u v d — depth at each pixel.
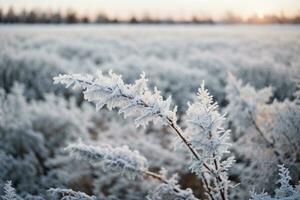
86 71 10.57
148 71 9.86
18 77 9.64
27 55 11.52
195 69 10.35
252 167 3.10
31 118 5.48
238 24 60.09
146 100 1.75
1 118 5.05
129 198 3.37
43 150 4.68
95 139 5.57
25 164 3.99
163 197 2.16
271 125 3.04
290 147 2.87
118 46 17.95
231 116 3.19
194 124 1.74
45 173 4.33
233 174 3.64
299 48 14.56
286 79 6.96
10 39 19.36
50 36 22.59
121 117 6.61
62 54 15.48
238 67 10.38
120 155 2.07
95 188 3.75
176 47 17.77
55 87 8.70
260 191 2.78
